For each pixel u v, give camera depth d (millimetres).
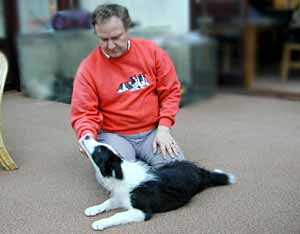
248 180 2146
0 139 2340
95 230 1701
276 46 4641
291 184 2090
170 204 1799
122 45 1851
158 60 2031
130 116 2012
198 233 1660
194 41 3971
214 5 4262
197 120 3262
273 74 4574
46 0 4215
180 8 4133
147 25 4008
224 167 2332
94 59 1971
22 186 2146
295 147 2633
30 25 4223
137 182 1760
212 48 4148
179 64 3809
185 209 1840
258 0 4574
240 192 2006
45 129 3082
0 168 2383
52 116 3363
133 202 1752
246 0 4387
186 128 3061
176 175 1860
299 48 4457
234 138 2828
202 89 3965
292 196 1959
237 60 4371
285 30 4574
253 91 4113
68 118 3318
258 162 2395
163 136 2002
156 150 1995
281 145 2674
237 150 2600
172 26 4105
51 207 1916
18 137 2928
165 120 2035
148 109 2033
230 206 1868
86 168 2373
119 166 1759
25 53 3814
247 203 1895
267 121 3225
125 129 2043
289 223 1718
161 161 1986
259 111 3514
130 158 1983
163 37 3826
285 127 3061
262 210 1829
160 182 1793
